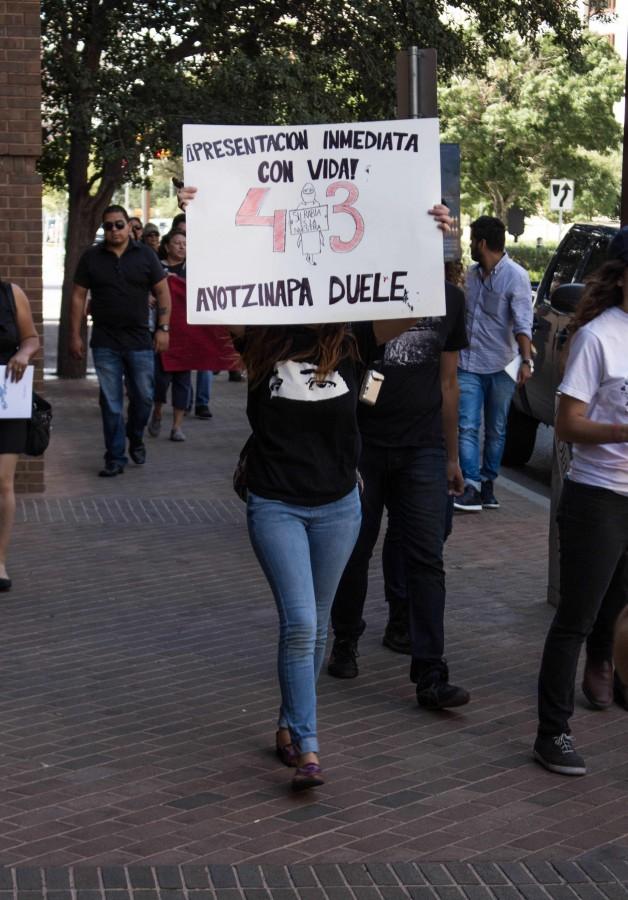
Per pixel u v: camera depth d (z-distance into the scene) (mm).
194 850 4289
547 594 7578
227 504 10344
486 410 10344
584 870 4188
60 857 4219
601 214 44375
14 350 7496
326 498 4750
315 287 4664
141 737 5336
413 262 4699
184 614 7195
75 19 16703
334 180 4652
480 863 4223
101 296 11398
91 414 15484
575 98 39250
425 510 5668
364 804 4688
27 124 10312
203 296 4645
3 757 5094
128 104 16422
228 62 16172
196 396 15648
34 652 6465
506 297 10047
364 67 17922
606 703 5746
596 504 4816
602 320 4750
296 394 4695
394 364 5645
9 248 10445
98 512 9953
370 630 6969
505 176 41312
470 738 5371
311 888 4043
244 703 5773
